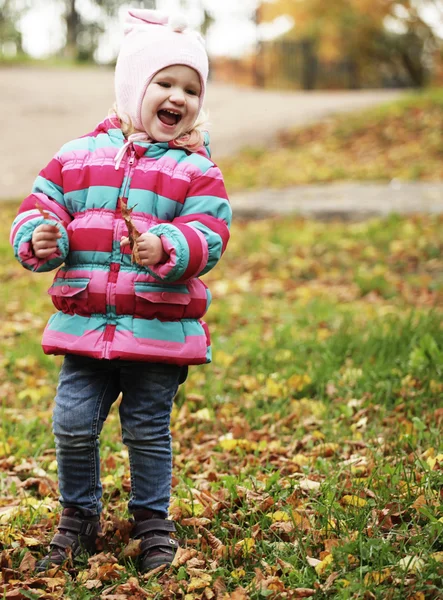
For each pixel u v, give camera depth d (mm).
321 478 3533
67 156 2938
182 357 2830
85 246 2822
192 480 3676
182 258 2682
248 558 2852
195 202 2861
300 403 4602
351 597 2514
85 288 2795
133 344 2777
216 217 2871
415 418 3988
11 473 3895
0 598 2678
